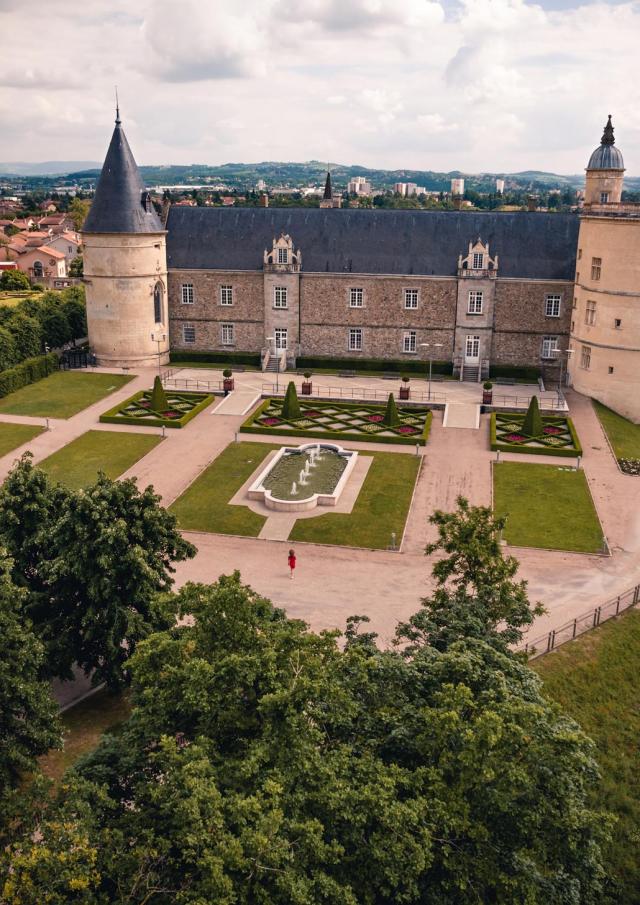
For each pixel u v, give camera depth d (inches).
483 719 933.8
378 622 1846.7
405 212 4040.4
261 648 1079.0
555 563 2137.1
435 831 957.8
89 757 1083.3
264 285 4030.5
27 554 1609.3
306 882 853.2
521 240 3882.9
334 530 2321.6
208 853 823.1
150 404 3346.5
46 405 3425.2
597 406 3489.2
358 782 951.6
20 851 903.7
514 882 935.0
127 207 3804.1
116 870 887.7
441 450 2957.7
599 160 3882.9
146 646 1120.2
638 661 1734.7
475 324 3892.7
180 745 1109.7
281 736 956.6
